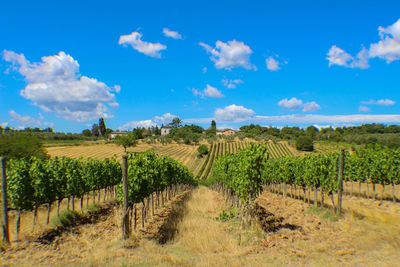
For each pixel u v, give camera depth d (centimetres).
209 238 1066
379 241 898
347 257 764
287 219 1364
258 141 10188
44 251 881
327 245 905
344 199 1909
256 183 1303
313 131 13250
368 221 1173
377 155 1902
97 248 928
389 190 2189
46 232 1104
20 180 1143
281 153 7931
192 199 2459
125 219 1047
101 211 1617
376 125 12838
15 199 1109
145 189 1469
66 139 8144
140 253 856
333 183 1512
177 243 1022
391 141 6838
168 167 2334
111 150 6550
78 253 877
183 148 8731
